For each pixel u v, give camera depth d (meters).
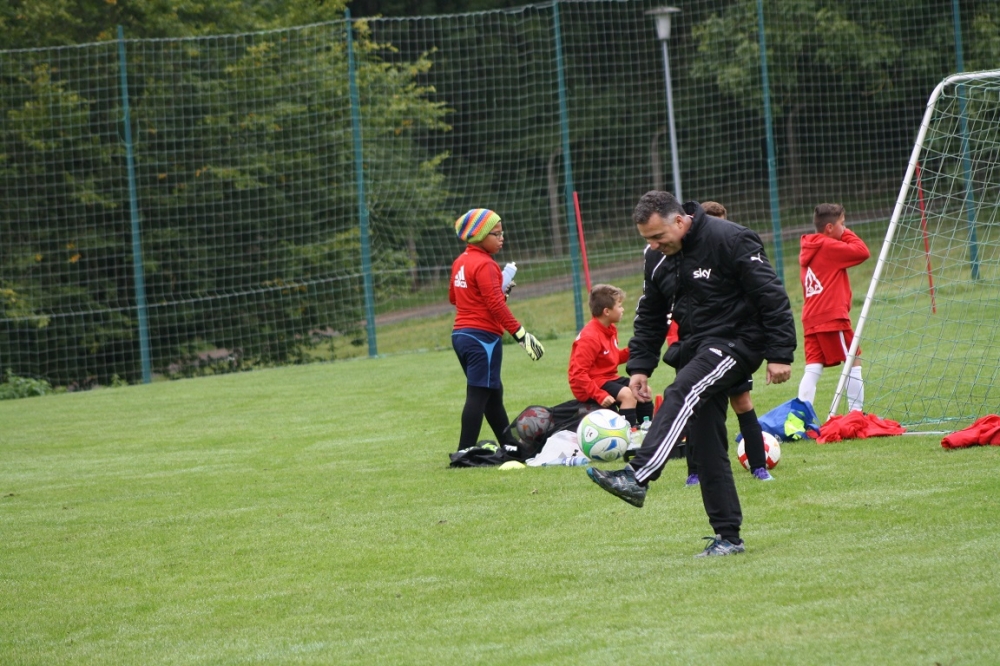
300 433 24.14
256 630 9.91
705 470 11.31
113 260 52.44
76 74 54.03
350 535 13.62
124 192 52.22
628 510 13.90
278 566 12.30
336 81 52.88
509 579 10.98
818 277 19.38
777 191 44.72
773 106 56.03
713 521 11.32
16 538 14.73
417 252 57.75
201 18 60.81
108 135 52.22
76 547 13.98
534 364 33.66
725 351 11.17
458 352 18.98
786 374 11.02
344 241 51.72
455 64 77.00
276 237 52.81
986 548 10.33
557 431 18.77
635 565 11.12
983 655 7.65
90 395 37.19
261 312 52.19
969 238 36.72
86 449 23.91
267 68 52.62
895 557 10.34
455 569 11.55
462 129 74.00
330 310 51.69
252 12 62.97
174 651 9.46
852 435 17.91
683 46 68.25
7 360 50.75
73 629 10.37
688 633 8.73
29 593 11.79
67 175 51.28
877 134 58.06
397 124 58.09
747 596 9.58
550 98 73.62
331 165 52.22
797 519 12.45
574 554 11.80
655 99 71.94
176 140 52.38
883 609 8.82
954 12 47.25
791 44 56.38
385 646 9.13
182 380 40.75
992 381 22.69
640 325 12.33
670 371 29.45
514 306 49.16
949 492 13.04
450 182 67.94
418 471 18.25
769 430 18.33
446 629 9.47
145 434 25.91
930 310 34.72
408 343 49.28
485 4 78.56
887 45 55.16
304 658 8.98
